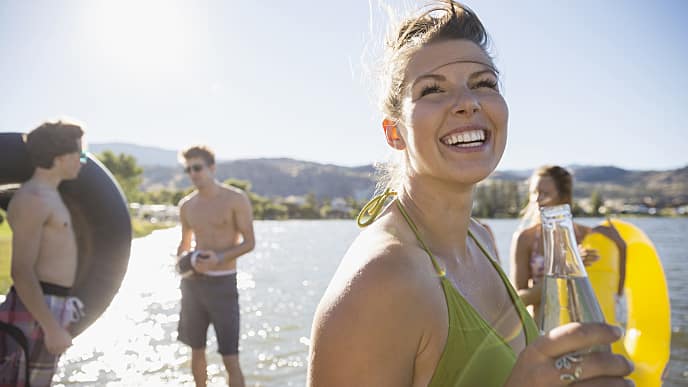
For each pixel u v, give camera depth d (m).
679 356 5.92
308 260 22.58
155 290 12.29
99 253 4.16
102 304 4.15
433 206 1.09
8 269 6.54
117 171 58.16
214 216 5.00
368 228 1.05
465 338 0.92
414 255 0.93
